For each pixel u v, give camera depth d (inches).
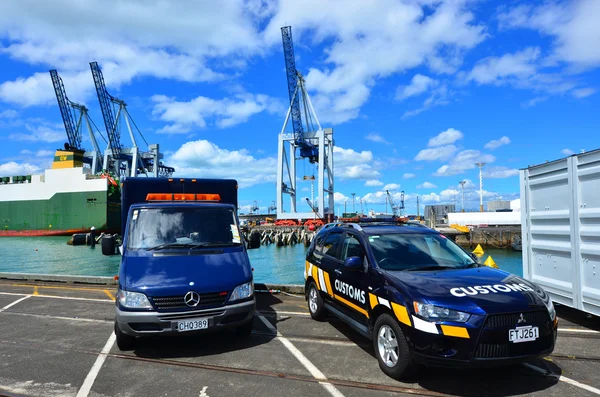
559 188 267.0
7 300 365.4
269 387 170.6
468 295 163.9
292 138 3078.2
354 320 219.0
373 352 213.6
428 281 178.7
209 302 205.6
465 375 179.5
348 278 223.5
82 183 1995.6
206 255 233.5
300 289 383.9
